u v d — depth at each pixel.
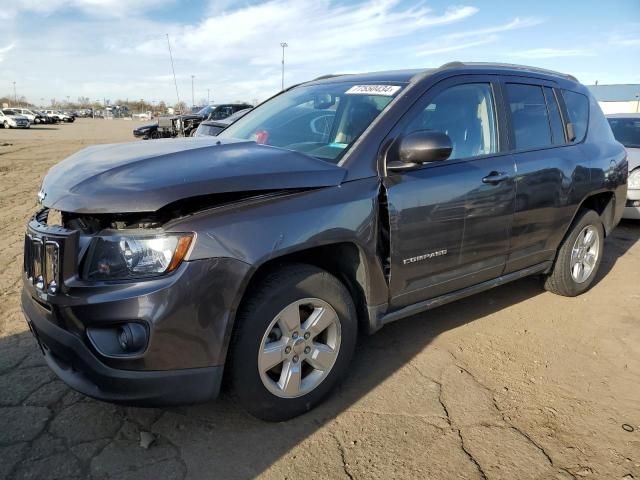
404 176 2.92
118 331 2.22
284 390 2.61
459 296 3.45
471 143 3.36
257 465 2.40
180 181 2.28
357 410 2.83
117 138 29.41
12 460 2.38
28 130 40.62
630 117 8.13
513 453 2.51
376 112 3.02
